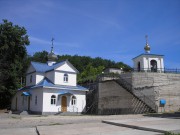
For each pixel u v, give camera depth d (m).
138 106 32.72
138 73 35.94
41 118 26.27
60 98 37.69
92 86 43.78
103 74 42.81
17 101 46.09
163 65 41.06
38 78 40.44
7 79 46.25
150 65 40.78
